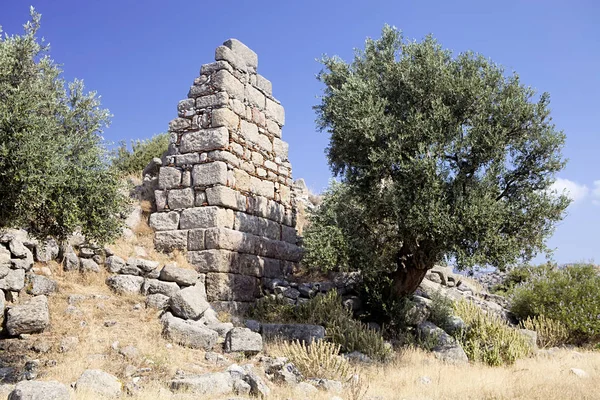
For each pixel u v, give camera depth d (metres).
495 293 22.05
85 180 9.65
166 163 15.73
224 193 14.68
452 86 14.03
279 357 10.83
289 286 16.12
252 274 15.30
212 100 15.48
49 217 9.90
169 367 9.30
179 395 7.86
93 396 7.27
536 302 18.67
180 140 15.71
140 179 18.91
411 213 13.21
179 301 11.72
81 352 9.25
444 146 13.50
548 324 17.30
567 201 13.59
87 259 12.75
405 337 14.39
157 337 10.53
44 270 11.70
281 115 18.47
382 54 15.69
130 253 13.73
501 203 13.29
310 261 16.47
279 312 14.52
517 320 19.30
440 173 13.32
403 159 14.01
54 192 9.20
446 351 13.38
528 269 22.48
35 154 8.10
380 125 14.04
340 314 14.06
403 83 14.91
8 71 8.95
